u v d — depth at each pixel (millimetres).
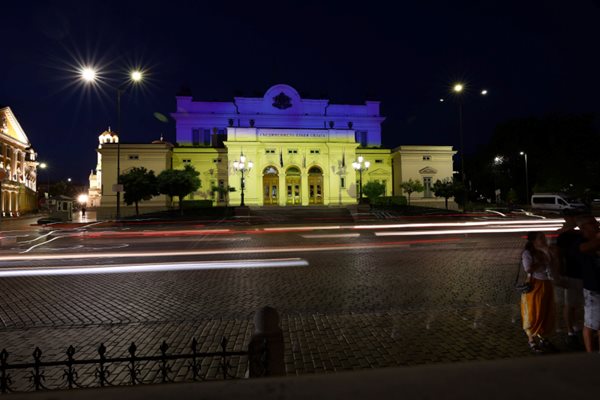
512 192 54844
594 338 4266
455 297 7887
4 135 51125
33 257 14867
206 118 51375
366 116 54250
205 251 15742
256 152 44531
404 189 47219
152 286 9352
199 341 5691
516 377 1578
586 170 54594
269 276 10328
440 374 1621
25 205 61219
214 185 48219
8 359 5086
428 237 20141
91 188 72875
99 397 1448
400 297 7957
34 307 7602
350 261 12469
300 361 4898
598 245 4188
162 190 38219
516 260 12312
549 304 5020
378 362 4824
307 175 45688
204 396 1464
